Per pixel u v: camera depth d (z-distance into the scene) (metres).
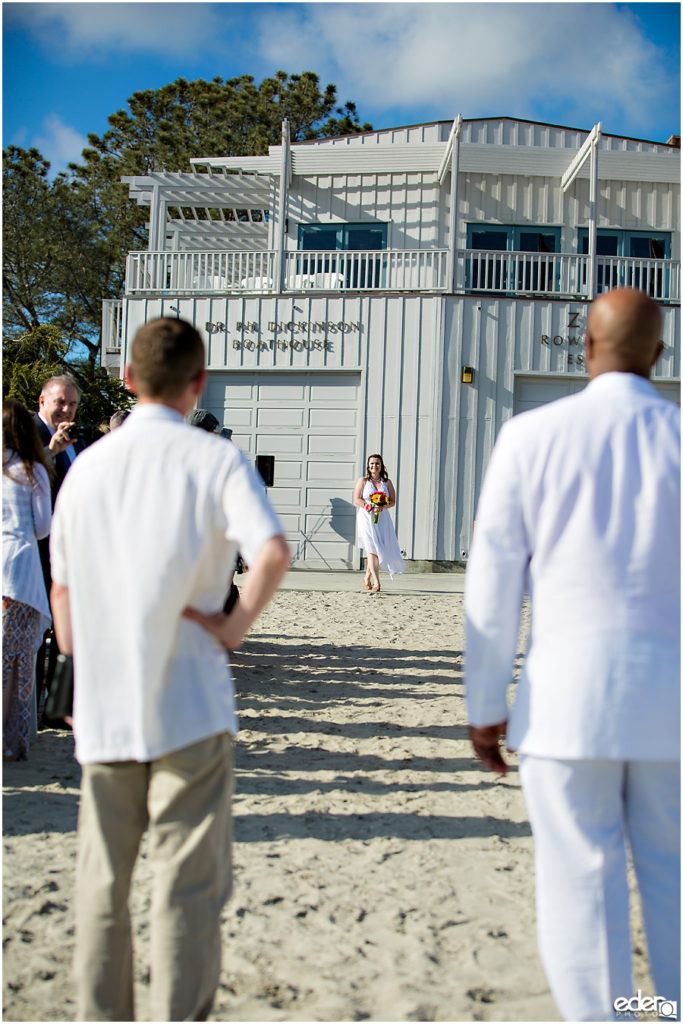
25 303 30.69
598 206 17.67
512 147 17.05
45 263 30.95
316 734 5.31
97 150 33.09
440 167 17.22
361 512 12.70
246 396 16.78
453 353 16.03
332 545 16.39
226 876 2.22
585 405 2.14
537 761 2.06
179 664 2.14
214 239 19.11
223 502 2.14
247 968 2.69
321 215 17.95
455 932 2.93
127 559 2.12
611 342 2.22
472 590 2.15
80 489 2.21
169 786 2.12
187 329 2.34
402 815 3.99
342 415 16.47
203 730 2.13
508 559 2.11
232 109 32.38
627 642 1.99
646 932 2.10
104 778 2.15
